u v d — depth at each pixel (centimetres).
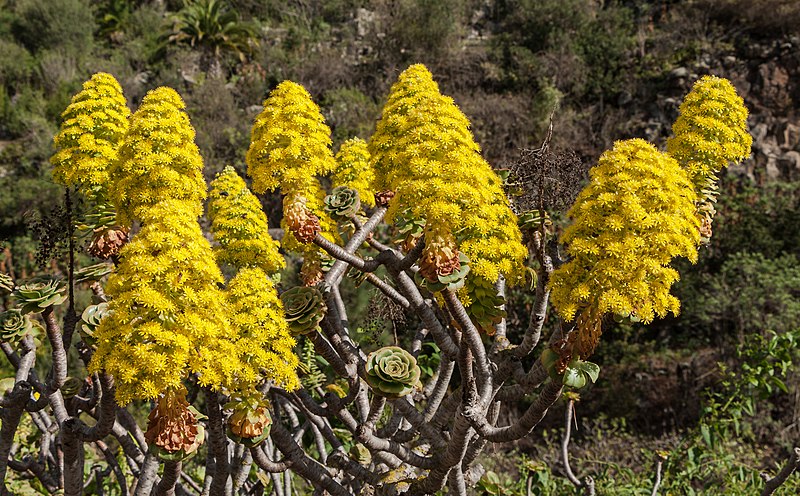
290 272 1151
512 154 1784
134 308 181
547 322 1102
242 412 235
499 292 315
